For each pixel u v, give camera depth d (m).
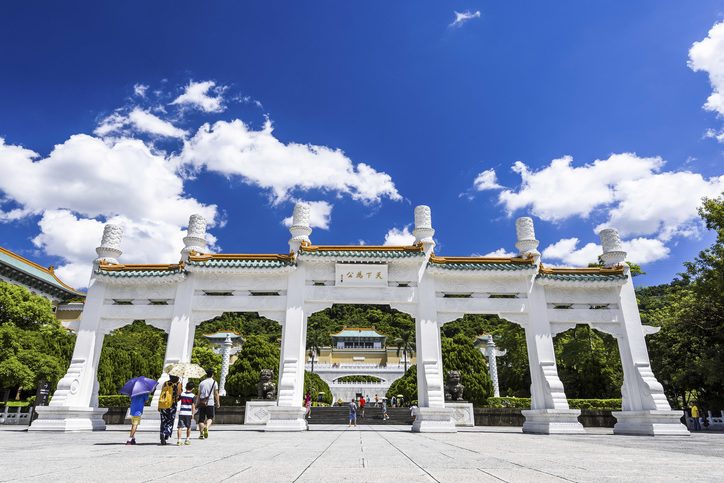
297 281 19.55
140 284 19.56
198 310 19.38
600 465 7.27
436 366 18.61
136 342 47.41
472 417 23.70
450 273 19.50
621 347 19.53
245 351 40.56
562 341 38.16
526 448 10.73
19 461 7.48
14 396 39.41
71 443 11.77
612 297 19.95
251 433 16.70
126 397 33.75
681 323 25.42
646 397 18.20
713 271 22.31
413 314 19.78
